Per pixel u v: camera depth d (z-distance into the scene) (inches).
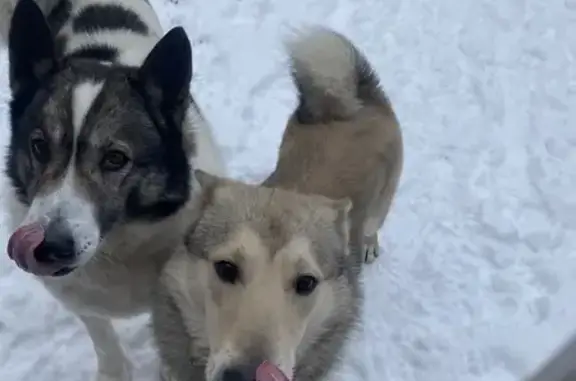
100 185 37.6
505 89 61.9
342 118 46.0
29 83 38.9
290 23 64.1
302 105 45.9
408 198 54.9
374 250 51.4
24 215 39.9
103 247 39.6
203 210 37.9
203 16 63.8
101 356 45.3
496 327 49.6
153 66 38.7
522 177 56.7
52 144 37.1
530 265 52.4
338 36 46.4
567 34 65.8
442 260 52.4
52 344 47.7
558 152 58.2
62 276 39.7
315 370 39.5
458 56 63.6
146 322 48.2
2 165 49.1
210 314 36.1
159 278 39.2
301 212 37.1
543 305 50.4
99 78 38.3
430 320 49.8
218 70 60.7
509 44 64.7
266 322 34.5
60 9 45.8
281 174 43.7
